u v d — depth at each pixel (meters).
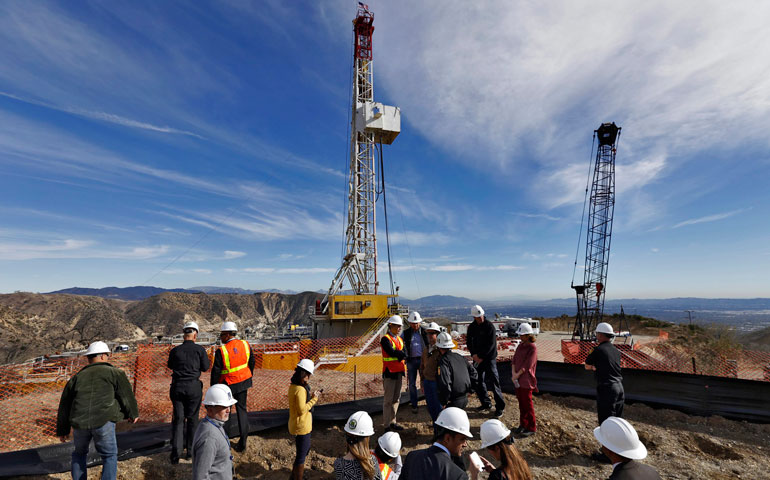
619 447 2.93
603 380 5.94
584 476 5.59
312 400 5.28
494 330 7.74
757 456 6.27
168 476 5.51
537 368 9.79
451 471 2.81
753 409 7.74
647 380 8.79
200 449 3.46
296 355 16.58
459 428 3.07
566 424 7.38
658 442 6.83
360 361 16.00
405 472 2.95
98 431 4.70
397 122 31.30
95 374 4.80
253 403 9.70
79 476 4.64
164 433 6.52
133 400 5.04
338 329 24.17
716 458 6.29
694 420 7.82
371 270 30.81
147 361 10.83
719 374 11.73
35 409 8.38
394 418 6.89
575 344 17.00
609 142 33.56
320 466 6.00
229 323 6.35
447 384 5.43
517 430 6.91
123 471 5.51
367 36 33.38
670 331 34.28
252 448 6.38
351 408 7.77
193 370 5.99
